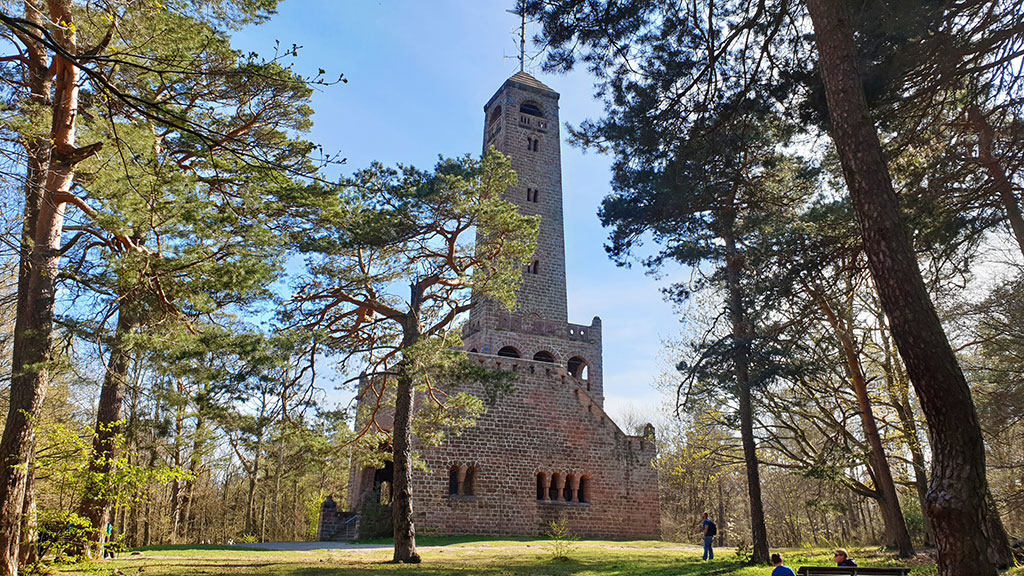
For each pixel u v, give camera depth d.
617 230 17.14
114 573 15.45
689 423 36.25
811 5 11.07
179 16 11.92
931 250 15.64
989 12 11.19
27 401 13.59
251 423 19.88
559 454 37.81
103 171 12.96
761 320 17.45
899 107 12.95
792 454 28.36
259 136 16.12
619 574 17.97
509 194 48.75
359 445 24.66
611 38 13.35
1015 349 21.70
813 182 18.72
